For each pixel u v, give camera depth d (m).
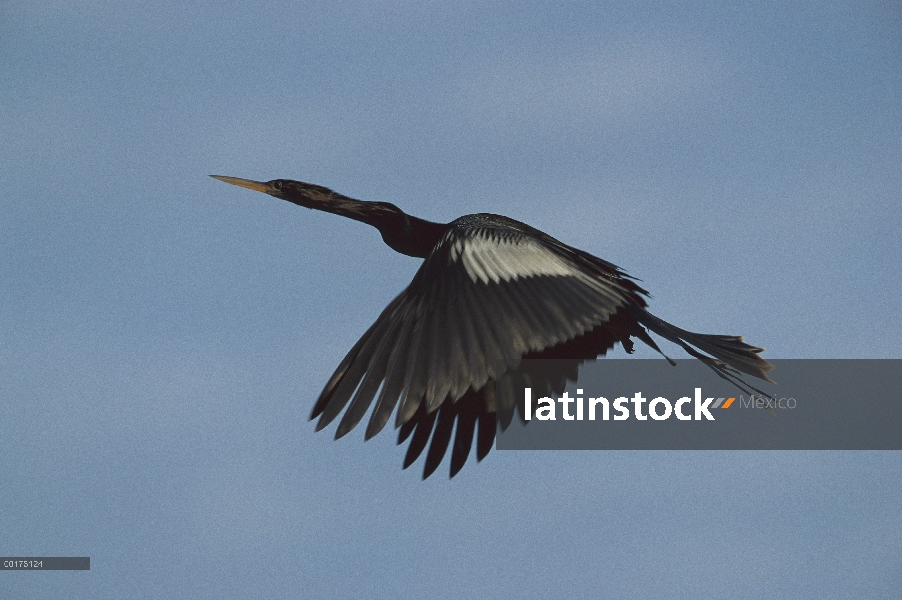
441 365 11.23
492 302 11.62
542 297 11.74
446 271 11.99
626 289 13.27
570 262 12.44
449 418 11.43
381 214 15.73
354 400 11.30
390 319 11.84
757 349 15.10
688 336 14.84
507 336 11.38
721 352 14.79
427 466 11.20
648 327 13.82
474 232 12.52
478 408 11.54
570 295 11.85
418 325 11.54
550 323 11.52
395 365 11.30
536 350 11.56
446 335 11.41
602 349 13.25
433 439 11.31
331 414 11.38
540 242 12.55
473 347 11.31
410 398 11.12
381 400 11.14
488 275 11.90
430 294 11.78
